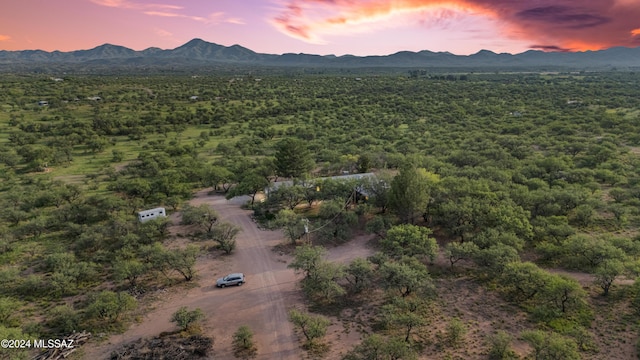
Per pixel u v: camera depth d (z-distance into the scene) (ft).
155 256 185.88
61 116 606.55
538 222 211.61
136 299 166.71
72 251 210.38
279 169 318.24
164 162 374.43
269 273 187.11
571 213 236.63
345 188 268.21
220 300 165.37
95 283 181.06
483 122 565.53
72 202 279.69
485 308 153.17
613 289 159.94
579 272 175.63
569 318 142.72
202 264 197.57
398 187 225.97
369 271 165.48
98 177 350.23
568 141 420.36
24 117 588.09
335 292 163.12
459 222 213.05
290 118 650.02
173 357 128.77
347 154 395.55
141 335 142.61
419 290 154.40
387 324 144.05
